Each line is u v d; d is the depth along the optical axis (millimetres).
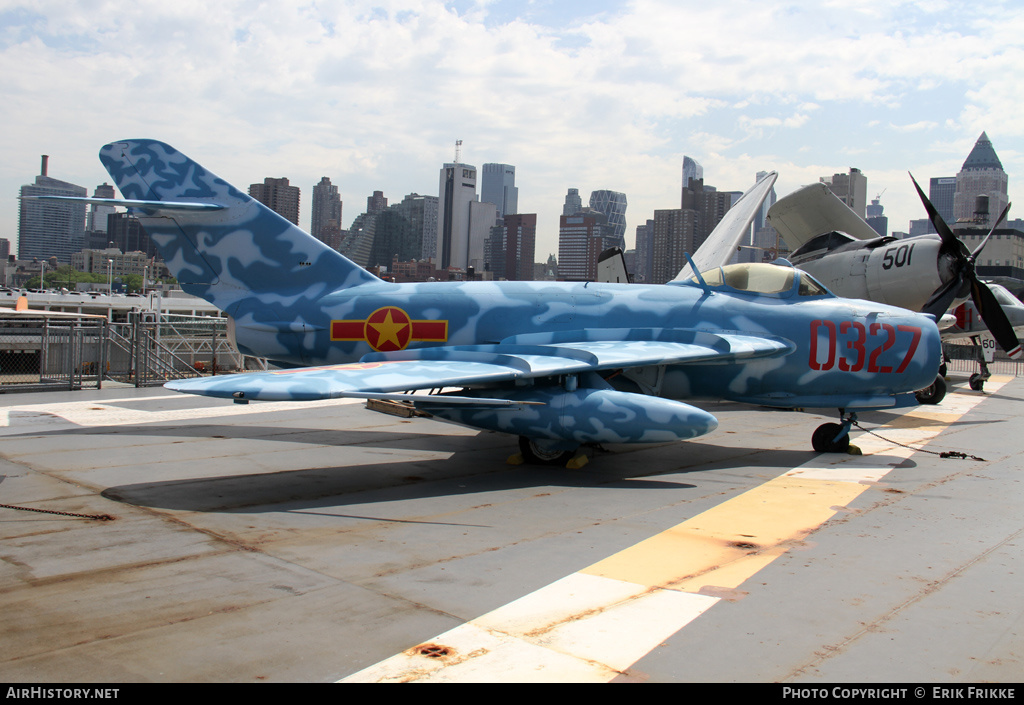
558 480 8484
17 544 5609
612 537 6082
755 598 4660
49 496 7184
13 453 9320
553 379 9258
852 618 4340
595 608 4453
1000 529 6434
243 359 21828
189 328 22344
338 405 15289
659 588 4828
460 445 10781
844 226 20625
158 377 19266
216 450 9945
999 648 3941
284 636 3959
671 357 8984
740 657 3783
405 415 13227
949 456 10250
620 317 10398
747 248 23219
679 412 8336
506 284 10945
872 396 10234
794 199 20750
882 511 7074
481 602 4531
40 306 48562
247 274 11305
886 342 10000
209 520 6441
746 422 14055
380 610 4363
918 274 15609
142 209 11258
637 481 8469
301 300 11086
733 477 8734
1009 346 14609
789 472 9055
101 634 3953
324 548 5648
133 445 10125
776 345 9750
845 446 10523
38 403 14289
